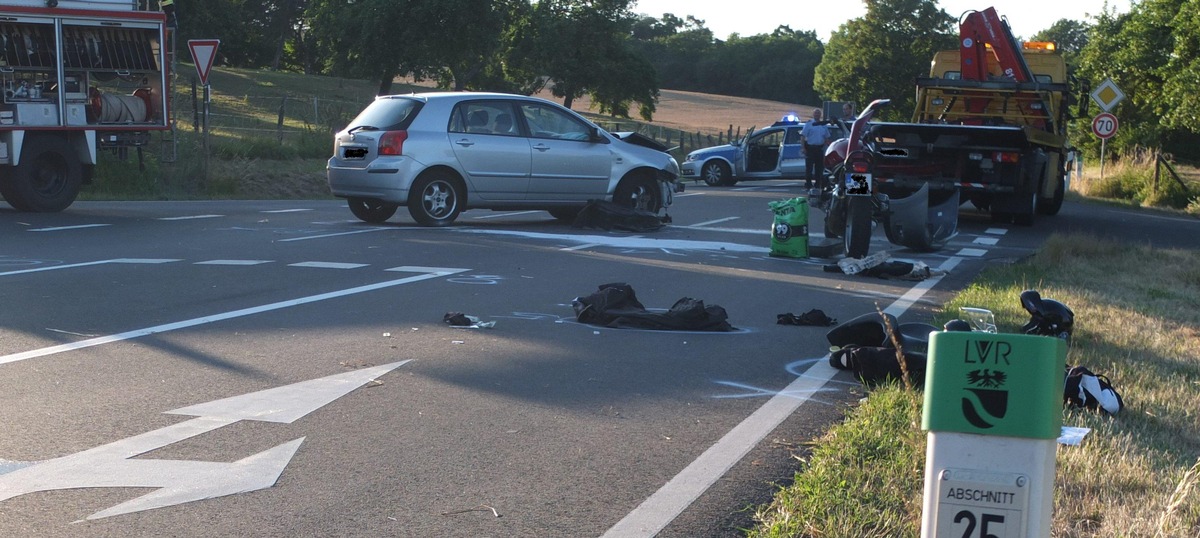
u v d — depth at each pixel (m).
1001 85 18.64
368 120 14.85
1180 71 31.06
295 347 6.91
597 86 80.00
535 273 10.45
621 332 7.63
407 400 5.68
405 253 11.77
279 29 96.38
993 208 17.47
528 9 78.62
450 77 73.88
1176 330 8.08
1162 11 37.09
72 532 3.82
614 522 3.99
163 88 18.02
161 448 4.80
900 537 3.71
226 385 5.92
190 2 78.81
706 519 4.02
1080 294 9.57
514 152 14.84
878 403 5.47
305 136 29.50
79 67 16.86
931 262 12.41
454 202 14.71
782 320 8.12
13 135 15.86
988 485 2.43
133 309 8.14
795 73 141.25
